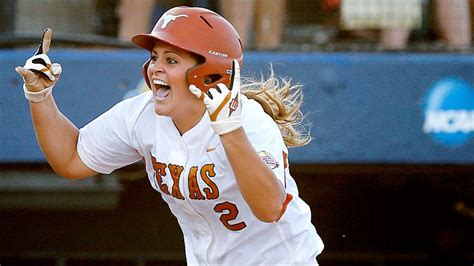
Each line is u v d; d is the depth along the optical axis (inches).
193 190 481.7
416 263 850.1
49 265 832.3
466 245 848.3
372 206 837.8
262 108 488.4
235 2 818.8
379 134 754.2
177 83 461.1
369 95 753.0
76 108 743.7
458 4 829.8
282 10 831.7
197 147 474.3
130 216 831.1
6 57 741.9
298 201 499.8
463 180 836.0
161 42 461.1
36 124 497.4
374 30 841.5
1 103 744.3
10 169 765.9
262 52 749.3
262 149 458.0
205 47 458.0
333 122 749.9
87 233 830.5
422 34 844.6
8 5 815.7
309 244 505.7
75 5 837.8
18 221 819.4
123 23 825.5
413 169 784.3
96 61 744.3
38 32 828.0
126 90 746.8
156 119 489.1
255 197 435.5
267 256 500.1
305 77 748.0
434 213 842.8
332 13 845.8
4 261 828.6
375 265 850.1
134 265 844.6
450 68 757.3
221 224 493.4
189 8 468.4
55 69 484.7
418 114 756.0
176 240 838.5
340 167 781.9
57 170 511.8
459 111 758.5
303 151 748.0
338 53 756.0
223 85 430.3
